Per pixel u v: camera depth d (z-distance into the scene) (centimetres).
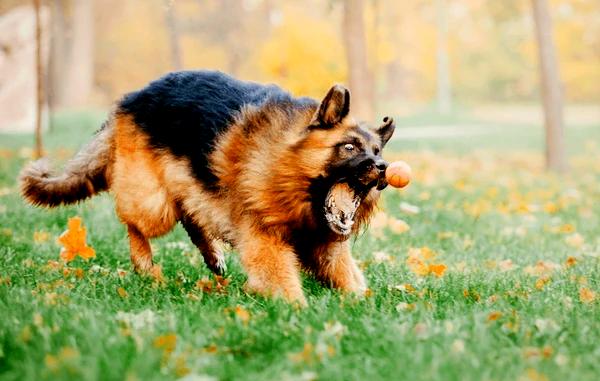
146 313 584
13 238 986
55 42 5616
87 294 683
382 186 643
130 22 6097
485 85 7494
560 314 618
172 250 934
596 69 6531
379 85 6956
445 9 6206
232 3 5666
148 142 748
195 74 751
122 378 432
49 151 2277
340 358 488
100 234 1028
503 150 3284
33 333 515
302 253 689
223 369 463
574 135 4022
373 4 3048
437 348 497
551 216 1411
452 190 1664
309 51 3347
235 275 815
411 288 729
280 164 638
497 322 573
